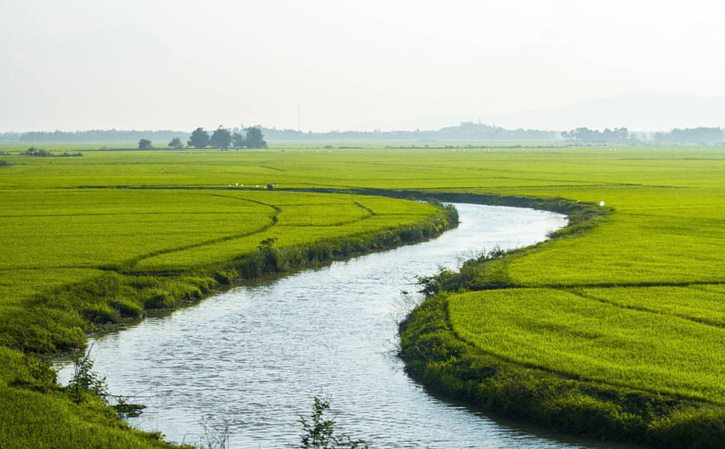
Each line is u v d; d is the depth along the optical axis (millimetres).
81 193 92312
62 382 26375
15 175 123250
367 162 174000
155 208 76125
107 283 38844
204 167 150250
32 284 37219
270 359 28953
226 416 23406
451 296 35750
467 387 24594
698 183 106750
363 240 57094
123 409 23844
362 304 38062
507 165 158125
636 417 21453
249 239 54844
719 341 27594
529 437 21766
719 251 48719
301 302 38625
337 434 21984
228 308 37344
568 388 23203
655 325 29875
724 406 21328
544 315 31719
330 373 27312
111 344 31266
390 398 24797
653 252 48438
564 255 47469
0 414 21312
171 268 43219
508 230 67438
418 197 94562
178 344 31109
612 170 138625
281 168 147500
